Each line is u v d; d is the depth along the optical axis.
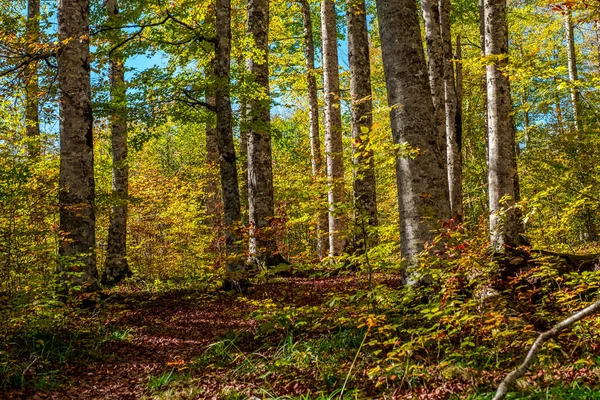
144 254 15.47
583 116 8.70
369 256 5.12
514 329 4.64
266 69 12.05
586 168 7.77
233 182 9.48
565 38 22.05
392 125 6.58
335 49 13.30
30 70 8.70
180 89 10.54
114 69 13.05
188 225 15.27
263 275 8.19
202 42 11.15
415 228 6.27
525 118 20.69
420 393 4.00
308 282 10.01
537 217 10.54
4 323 5.70
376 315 4.59
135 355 6.14
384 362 4.53
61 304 6.49
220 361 5.46
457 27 17.48
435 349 4.80
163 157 29.41
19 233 6.67
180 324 7.44
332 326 5.57
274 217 9.11
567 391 3.53
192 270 14.26
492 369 4.22
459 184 13.36
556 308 5.19
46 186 8.02
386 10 6.58
